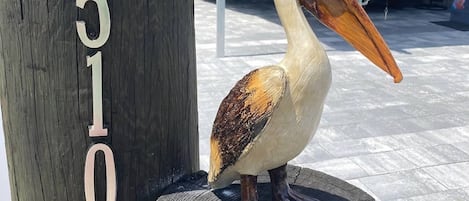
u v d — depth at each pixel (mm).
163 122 610
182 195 616
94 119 558
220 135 515
